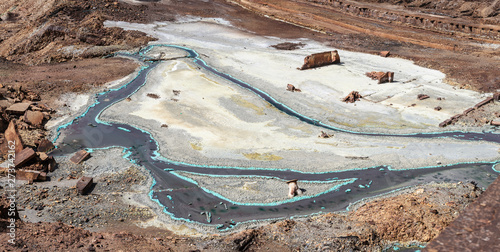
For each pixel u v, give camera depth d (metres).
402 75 42.28
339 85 40.16
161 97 37.00
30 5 59.59
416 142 29.89
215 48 50.34
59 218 20.20
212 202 22.92
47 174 24.70
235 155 28.06
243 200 23.03
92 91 37.81
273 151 28.70
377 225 18.11
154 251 15.35
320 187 24.42
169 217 21.36
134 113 33.97
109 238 16.16
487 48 48.25
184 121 32.81
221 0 70.00
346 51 49.53
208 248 16.58
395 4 65.94
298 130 31.84
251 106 35.84
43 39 50.28
